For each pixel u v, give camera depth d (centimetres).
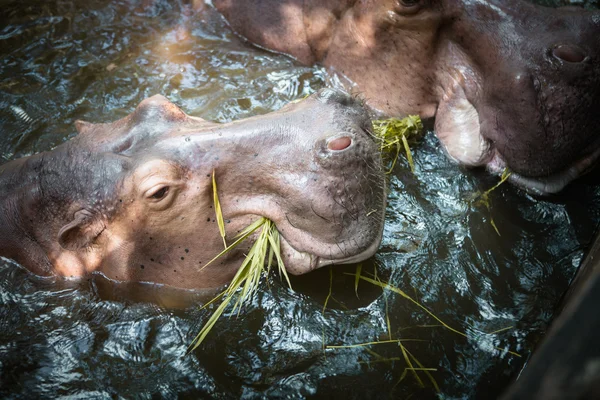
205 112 206
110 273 160
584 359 77
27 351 153
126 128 156
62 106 208
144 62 223
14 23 235
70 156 155
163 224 147
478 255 170
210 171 144
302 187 139
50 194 155
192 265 154
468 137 190
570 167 182
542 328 154
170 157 144
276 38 223
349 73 209
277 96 211
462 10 183
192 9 239
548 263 168
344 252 145
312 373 147
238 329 156
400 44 194
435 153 194
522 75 173
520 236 175
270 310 159
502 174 185
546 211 179
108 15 239
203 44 229
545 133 172
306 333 155
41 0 242
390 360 149
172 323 158
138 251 154
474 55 185
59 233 152
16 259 165
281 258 153
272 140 143
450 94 193
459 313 158
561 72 169
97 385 147
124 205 147
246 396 144
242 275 155
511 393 81
